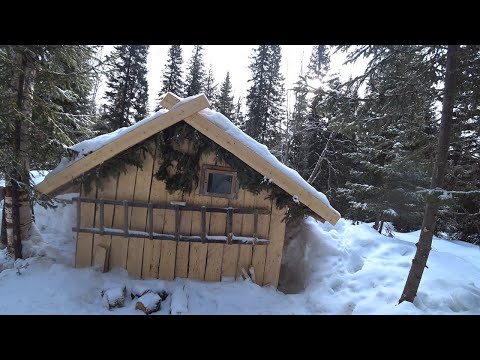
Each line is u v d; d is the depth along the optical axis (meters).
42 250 6.18
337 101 5.41
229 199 5.92
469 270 6.55
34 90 6.97
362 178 11.99
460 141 5.55
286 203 5.95
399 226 15.39
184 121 5.60
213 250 5.93
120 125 20.89
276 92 23.53
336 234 7.82
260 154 5.61
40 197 5.68
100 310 4.82
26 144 6.16
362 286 5.76
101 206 5.70
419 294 5.12
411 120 5.89
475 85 4.71
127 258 5.81
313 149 17.34
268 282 6.07
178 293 5.27
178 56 25.27
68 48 6.95
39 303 4.72
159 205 5.75
